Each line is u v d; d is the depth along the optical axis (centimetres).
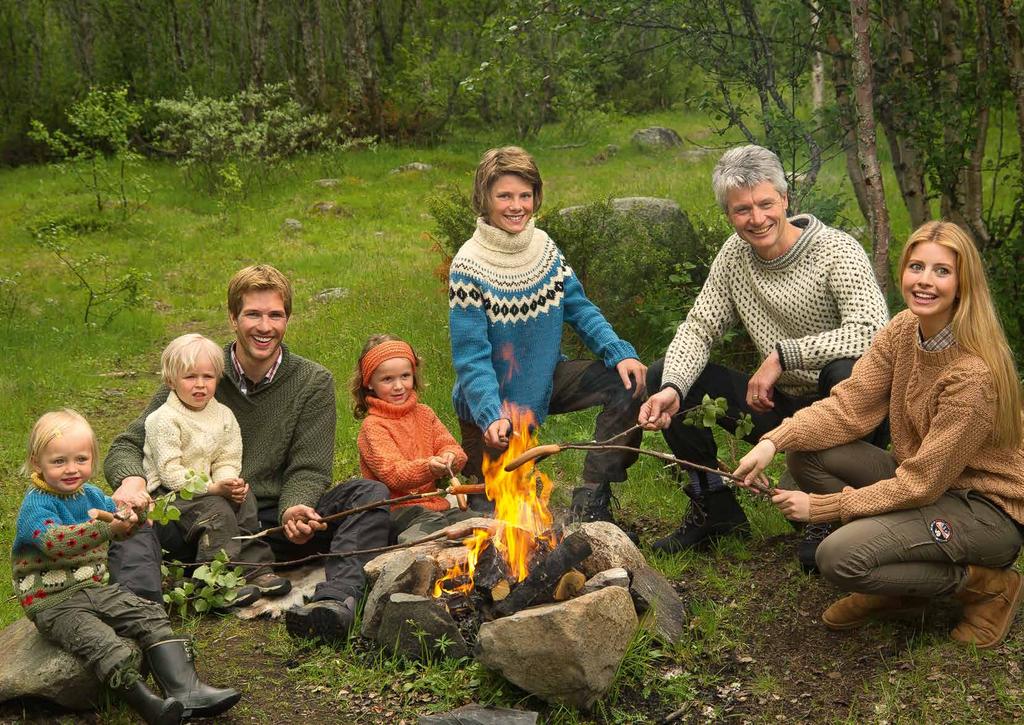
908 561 343
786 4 684
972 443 335
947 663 346
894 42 706
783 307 437
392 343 472
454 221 980
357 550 411
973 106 704
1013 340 677
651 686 348
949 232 340
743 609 400
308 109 2266
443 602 368
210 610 411
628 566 384
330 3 2702
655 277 781
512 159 460
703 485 459
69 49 2581
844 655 363
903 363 365
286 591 418
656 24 741
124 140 1605
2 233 1468
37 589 338
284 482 450
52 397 790
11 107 2305
